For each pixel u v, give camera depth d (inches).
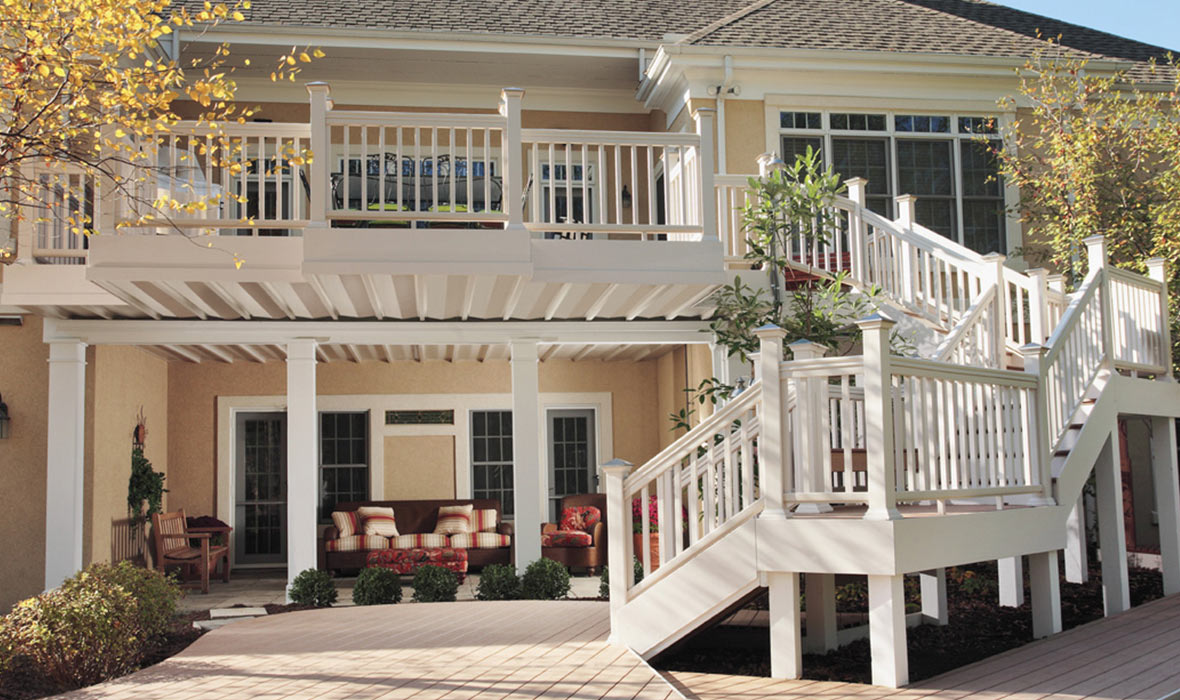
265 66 496.7
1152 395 366.0
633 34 515.2
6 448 394.3
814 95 493.0
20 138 284.4
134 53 295.0
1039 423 295.4
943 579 312.8
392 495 574.2
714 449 261.1
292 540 387.9
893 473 229.8
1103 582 335.9
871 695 216.7
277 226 327.3
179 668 255.0
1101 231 451.5
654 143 357.1
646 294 369.1
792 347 254.2
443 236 324.8
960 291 360.8
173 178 324.5
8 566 390.3
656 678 224.4
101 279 314.5
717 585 248.2
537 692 213.5
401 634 296.7
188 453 553.9
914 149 503.5
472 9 523.2
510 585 386.9
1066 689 219.0
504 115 340.2
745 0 577.9
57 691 247.1
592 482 596.7
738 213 429.7
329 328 403.2
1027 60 500.7
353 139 507.2
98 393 413.7
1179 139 438.9
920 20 548.4
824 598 275.4
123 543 450.0
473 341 414.9
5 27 273.3
